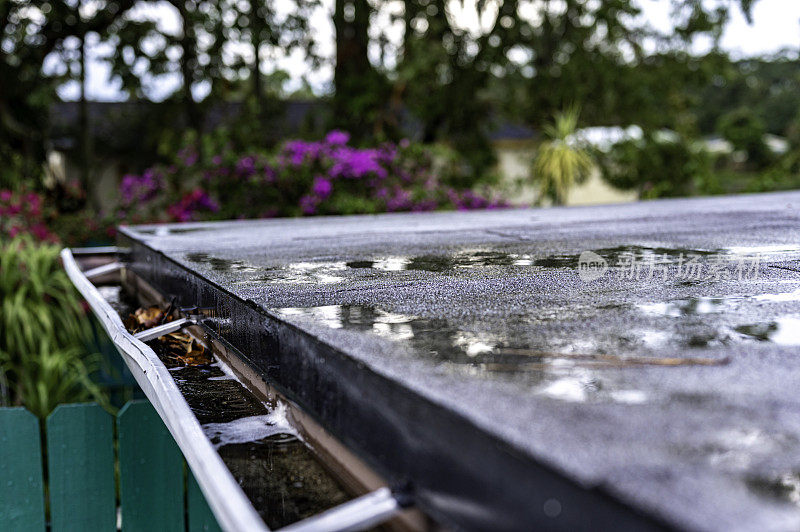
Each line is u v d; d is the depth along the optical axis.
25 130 11.62
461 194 8.66
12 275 4.04
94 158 14.32
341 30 11.22
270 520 0.63
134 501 2.13
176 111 12.75
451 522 0.48
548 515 0.40
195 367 1.12
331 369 0.67
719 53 14.32
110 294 2.28
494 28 12.38
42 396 3.56
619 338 0.74
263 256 1.62
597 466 0.40
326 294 1.02
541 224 2.70
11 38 10.23
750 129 32.69
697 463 0.41
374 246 1.87
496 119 14.21
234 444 0.78
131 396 4.36
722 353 0.68
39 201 6.89
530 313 0.88
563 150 11.47
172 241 2.05
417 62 11.09
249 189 7.55
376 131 11.45
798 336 0.75
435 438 0.50
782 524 0.35
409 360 0.63
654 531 0.35
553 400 0.52
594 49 14.02
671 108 15.24
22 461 2.12
